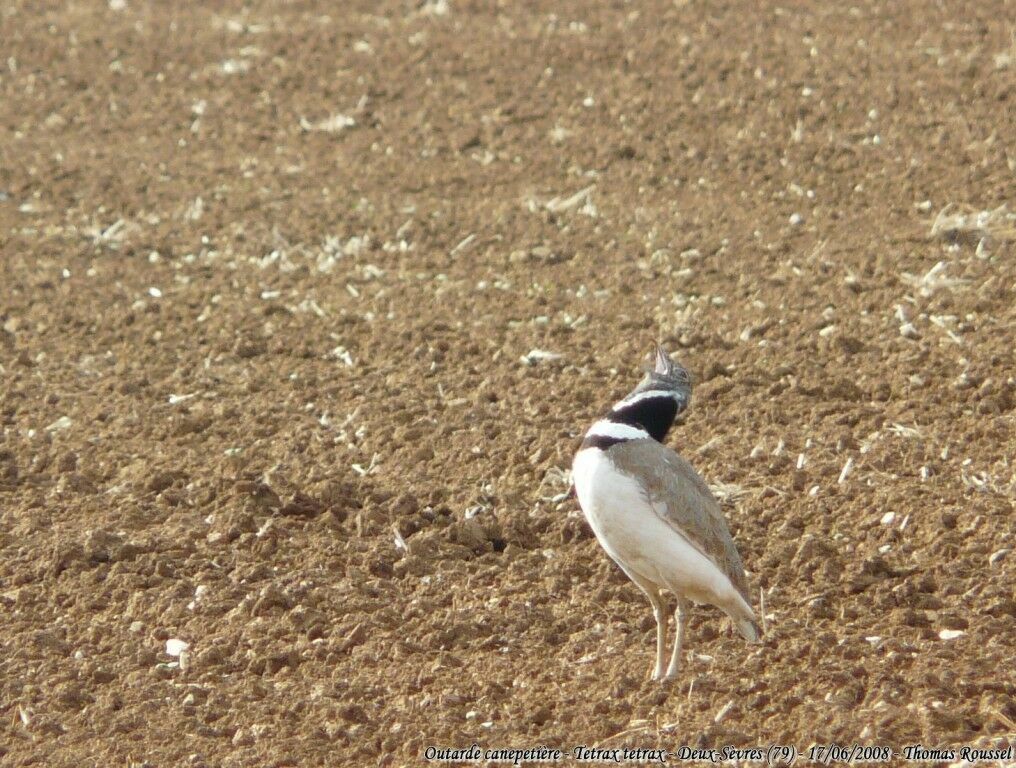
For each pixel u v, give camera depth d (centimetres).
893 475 1173
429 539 1106
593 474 869
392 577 1074
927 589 1003
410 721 873
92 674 946
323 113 2281
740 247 1689
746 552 1074
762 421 1287
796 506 1131
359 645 973
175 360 1491
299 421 1338
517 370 1427
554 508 1155
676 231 1752
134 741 870
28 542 1127
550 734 848
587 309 1564
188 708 905
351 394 1391
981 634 932
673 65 2347
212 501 1184
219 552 1100
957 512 1095
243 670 953
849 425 1270
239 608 1017
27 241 1831
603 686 906
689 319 1513
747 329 1472
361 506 1180
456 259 1723
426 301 1608
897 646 920
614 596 1027
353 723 881
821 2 2652
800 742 820
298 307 1609
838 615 985
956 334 1422
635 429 893
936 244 1641
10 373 1462
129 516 1157
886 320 1468
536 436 1277
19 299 1656
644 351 1440
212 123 2275
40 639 982
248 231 1841
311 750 849
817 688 877
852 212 1767
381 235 1805
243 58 2573
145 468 1239
